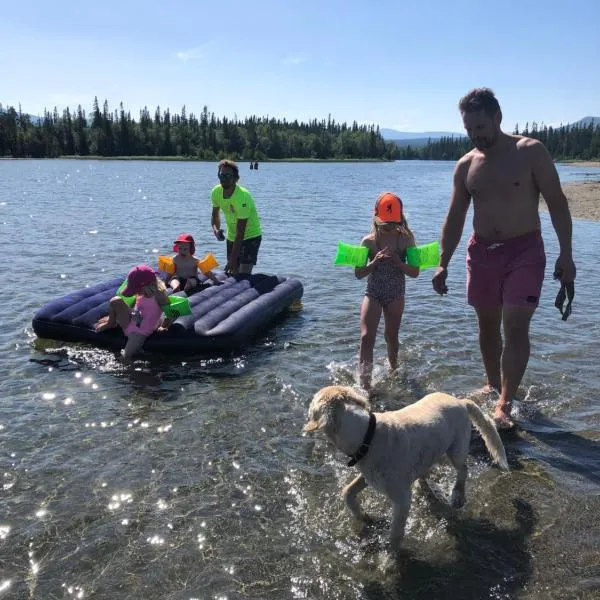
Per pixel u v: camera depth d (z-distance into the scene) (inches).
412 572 135.9
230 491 165.5
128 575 133.4
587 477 174.6
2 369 249.8
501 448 170.7
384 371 255.9
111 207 954.7
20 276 414.0
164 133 5713.6
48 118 5531.5
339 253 241.8
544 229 787.4
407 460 145.4
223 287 340.8
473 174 215.0
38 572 134.0
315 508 159.3
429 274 465.4
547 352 278.1
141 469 175.0
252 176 2568.9
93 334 276.5
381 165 5807.1
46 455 181.9
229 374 249.9
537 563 138.6
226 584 131.2
